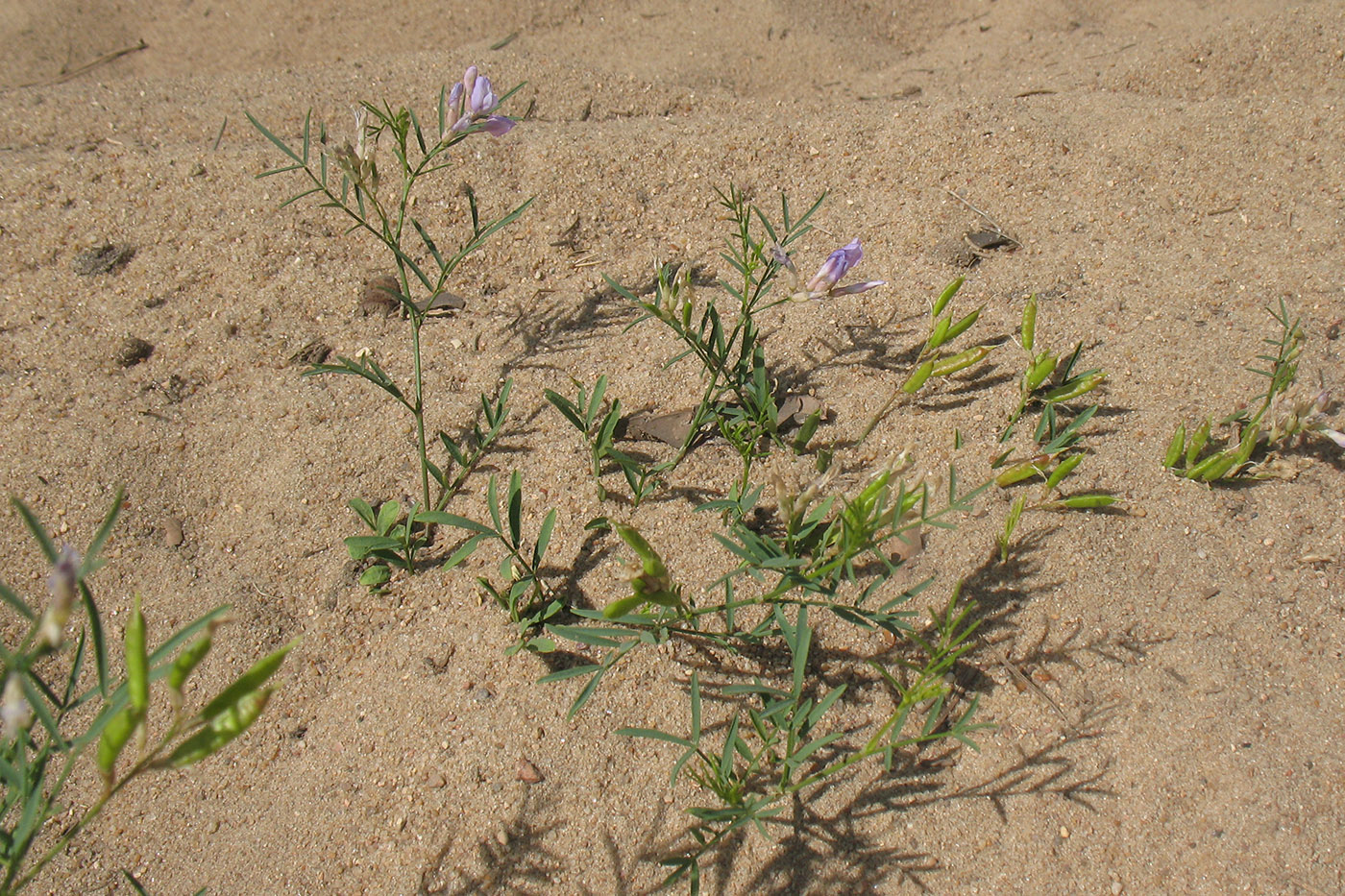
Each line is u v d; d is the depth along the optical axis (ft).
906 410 9.60
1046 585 8.36
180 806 7.65
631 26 15.61
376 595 8.67
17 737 5.47
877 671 7.98
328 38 15.57
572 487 9.14
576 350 10.25
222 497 9.36
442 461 9.48
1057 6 15.88
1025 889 7.04
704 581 8.54
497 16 15.67
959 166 11.96
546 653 8.20
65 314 10.59
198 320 10.60
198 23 15.98
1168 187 11.64
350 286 10.88
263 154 12.01
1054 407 9.55
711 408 9.22
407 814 7.53
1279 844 7.07
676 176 11.91
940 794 7.45
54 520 9.03
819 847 7.27
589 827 7.41
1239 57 13.80
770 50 15.28
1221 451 8.80
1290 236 11.01
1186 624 8.14
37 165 11.87
